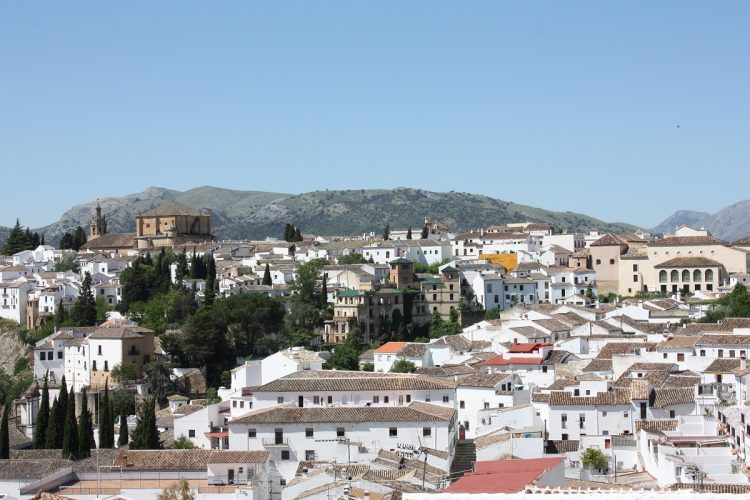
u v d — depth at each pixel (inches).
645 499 2455.7
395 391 6904.5
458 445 6904.5
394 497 4677.7
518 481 3127.5
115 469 5866.1
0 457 7052.2
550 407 6520.7
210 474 5836.6
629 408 6412.4
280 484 6190.9
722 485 3585.1
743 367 6791.3
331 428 6422.2
